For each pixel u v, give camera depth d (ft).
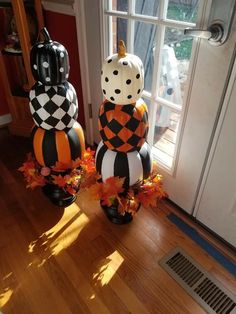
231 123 3.08
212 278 3.47
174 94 4.13
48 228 4.13
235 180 3.34
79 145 4.07
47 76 3.40
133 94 3.01
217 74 2.97
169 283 3.42
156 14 3.54
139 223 4.21
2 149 5.94
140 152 3.53
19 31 4.71
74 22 4.82
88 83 5.17
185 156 3.87
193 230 4.10
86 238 3.98
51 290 3.35
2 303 3.22
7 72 5.90
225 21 2.65
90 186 3.83
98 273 3.52
